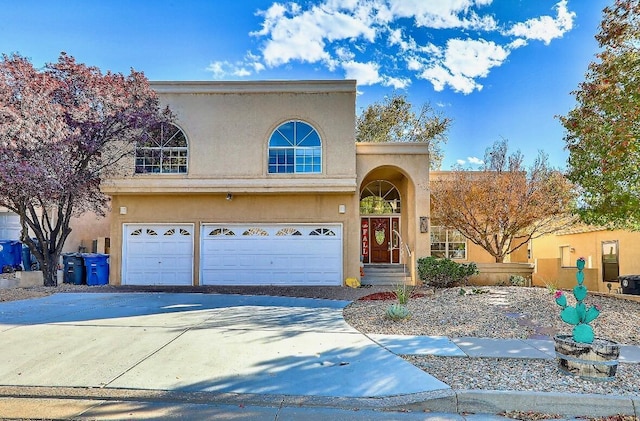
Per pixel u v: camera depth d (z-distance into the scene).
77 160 14.95
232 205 16.55
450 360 6.75
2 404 5.27
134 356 6.95
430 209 17.94
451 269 14.30
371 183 20.14
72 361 6.71
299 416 4.98
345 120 16.23
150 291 14.41
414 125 31.55
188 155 16.16
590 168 11.84
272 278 16.42
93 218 21.56
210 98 16.31
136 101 14.89
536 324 8.86
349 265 16.41
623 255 17.98
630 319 9.20
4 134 11.72
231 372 6.27
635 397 5.23
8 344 7.56
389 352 7.16
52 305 11.35
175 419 4.87
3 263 17.95
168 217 16.52
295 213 16.50
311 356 6.96
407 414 5.11
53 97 13.82
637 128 10.51
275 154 16.28
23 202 14.32
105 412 5.05
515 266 16.22
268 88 16.30
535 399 5.25
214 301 12.20
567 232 21.27
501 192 16.12
